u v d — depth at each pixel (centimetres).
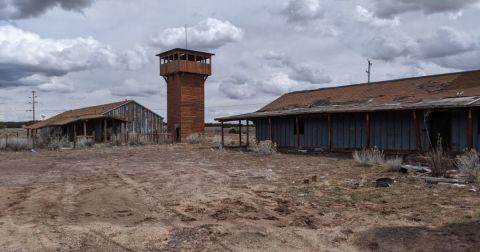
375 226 731
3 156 2625
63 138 3697
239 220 809
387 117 2158
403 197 973
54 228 762
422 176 1253
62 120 4484
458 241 628
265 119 2964
